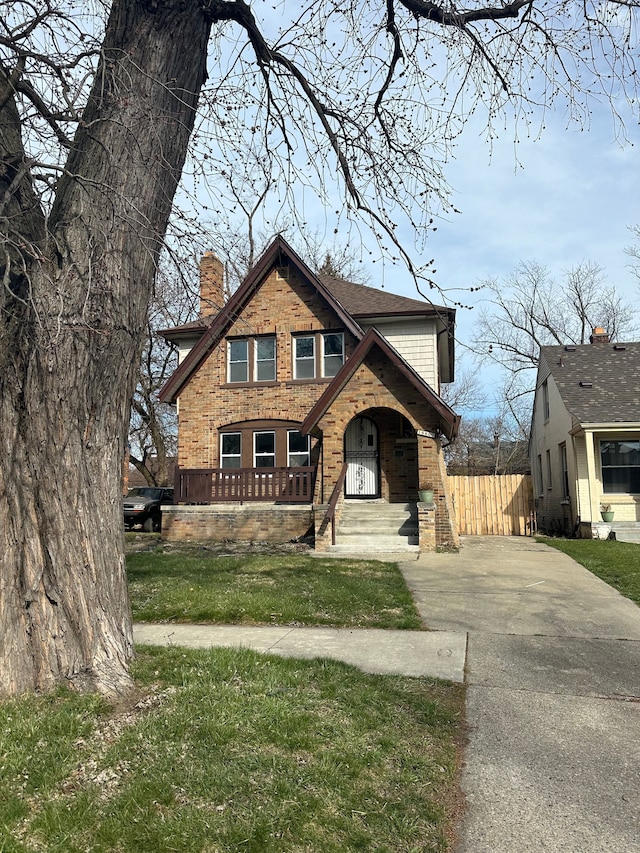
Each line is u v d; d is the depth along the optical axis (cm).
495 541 1648
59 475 448
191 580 1005
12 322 437
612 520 1816
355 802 332
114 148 481
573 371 2122
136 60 499
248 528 1667
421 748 403
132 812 315
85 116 495
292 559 1255
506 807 343
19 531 436
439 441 1531
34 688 434
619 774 381
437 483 1462
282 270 1878
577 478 1873
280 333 1862
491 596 909
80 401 457
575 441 1905
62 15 521
